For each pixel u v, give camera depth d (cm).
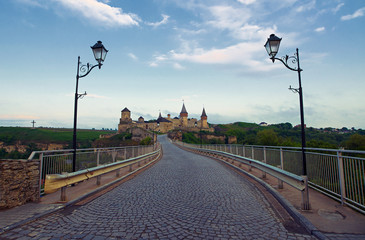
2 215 476
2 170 512
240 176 1076
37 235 384
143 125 11962
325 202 559
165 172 1245
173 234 389
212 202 606
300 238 374
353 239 353
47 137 9838
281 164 920
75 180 638
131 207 562
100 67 938
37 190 605
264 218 477
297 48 785
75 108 872
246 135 11631
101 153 1022
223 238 373
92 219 472
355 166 483
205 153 2909
